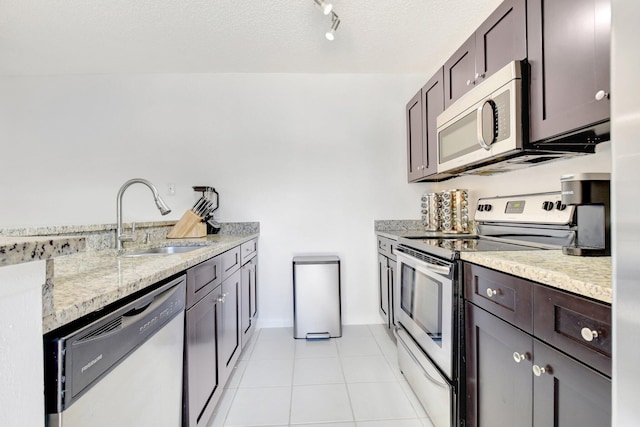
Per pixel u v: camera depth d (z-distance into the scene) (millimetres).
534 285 876
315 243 2805
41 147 2699
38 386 487
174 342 1010
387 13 1909
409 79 2818
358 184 2816
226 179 2768
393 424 1493
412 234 2217
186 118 2750
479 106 1515
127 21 1939
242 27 2027
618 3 449
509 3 1368
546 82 1171
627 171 439
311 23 1996
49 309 522
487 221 1969
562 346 777
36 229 1268
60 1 1745
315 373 1965
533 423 881
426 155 2336
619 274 456
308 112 2791
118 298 715
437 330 1400
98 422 619
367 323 2816
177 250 1983
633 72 430
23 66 2533
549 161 1574
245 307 2238
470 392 1230
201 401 1279
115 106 2721
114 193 2721
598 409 677
